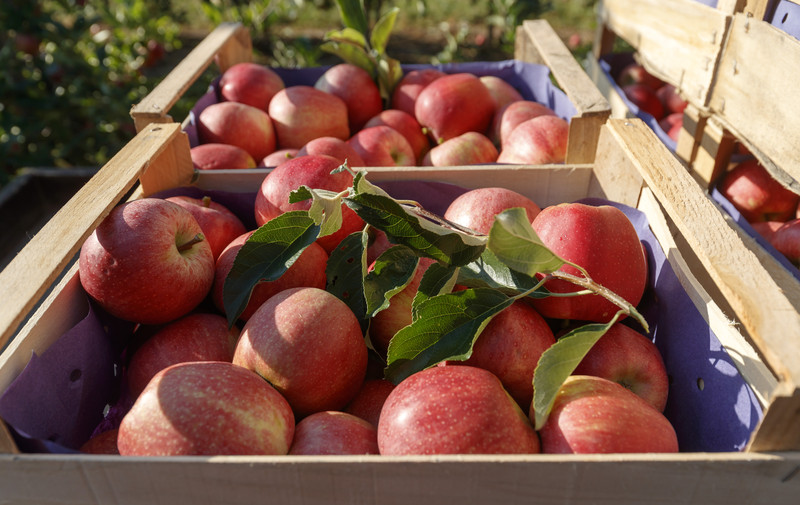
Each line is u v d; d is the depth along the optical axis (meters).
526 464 0.82
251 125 2.15
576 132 1.61
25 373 1.03
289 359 1.09
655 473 0.83
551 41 2.16
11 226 3.62
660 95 3.09
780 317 0.84
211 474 0.84
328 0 7.10
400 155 2.08
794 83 1.49
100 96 4.38
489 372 1.03
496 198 1.35
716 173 2.03
